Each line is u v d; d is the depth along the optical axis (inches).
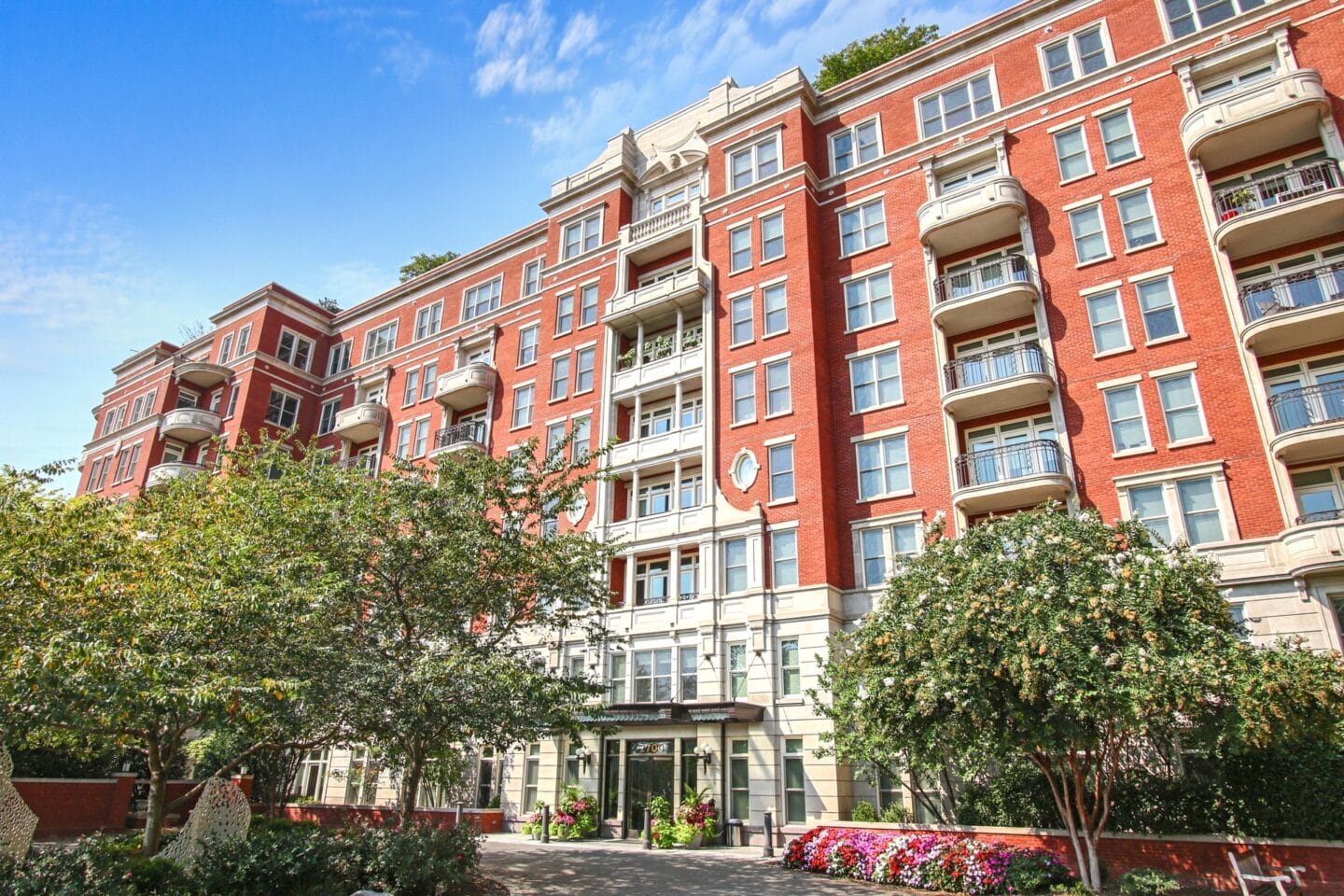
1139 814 606.2
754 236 1171.9
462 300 1621.6
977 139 1051.9
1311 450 741.9
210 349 1845.5
